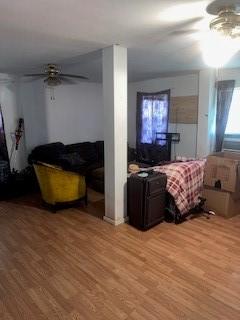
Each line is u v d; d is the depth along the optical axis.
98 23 2.11
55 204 3.54
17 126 4.88
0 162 4.62
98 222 3.24
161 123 5.69
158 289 2.01
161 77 5.45
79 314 1.77
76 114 5.79
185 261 2.38
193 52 3.14
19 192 4.35
